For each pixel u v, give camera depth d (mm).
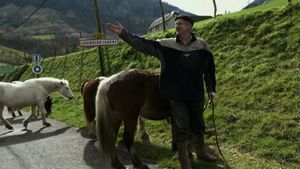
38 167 7574
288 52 11359
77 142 9633
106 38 15664
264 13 14883
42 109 12914
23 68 40594
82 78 23469
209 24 17031
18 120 15352
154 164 7184
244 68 11609
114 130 6699
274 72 10555
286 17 13680
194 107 6258
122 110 6637
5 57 110062
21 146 9750
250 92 9836
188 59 5980
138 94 6633
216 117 9188
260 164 6484
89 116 9641
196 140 7016
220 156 7156
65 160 7941
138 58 19938
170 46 6031
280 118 8047
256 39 13406
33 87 12859
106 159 6586
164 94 6066
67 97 13555
